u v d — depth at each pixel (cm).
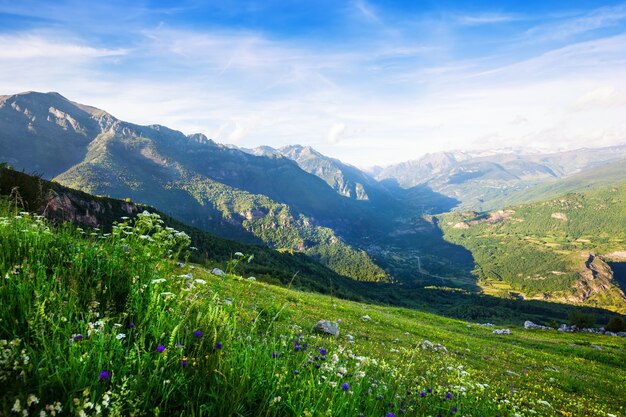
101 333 371
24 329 386
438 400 672
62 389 315
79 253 612
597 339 6047
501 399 962
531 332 6347
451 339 2866
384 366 798
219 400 372
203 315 530
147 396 329
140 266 618
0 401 274
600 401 1644
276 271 11375
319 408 407
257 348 501
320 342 1031
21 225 666
